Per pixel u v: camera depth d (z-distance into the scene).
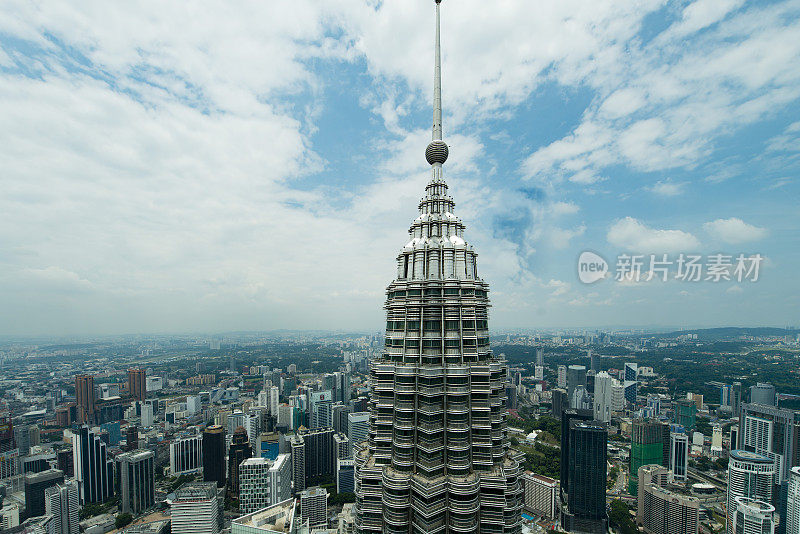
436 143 94.38
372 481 85.81
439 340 84.56
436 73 97.25
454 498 77.88
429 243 88.62
